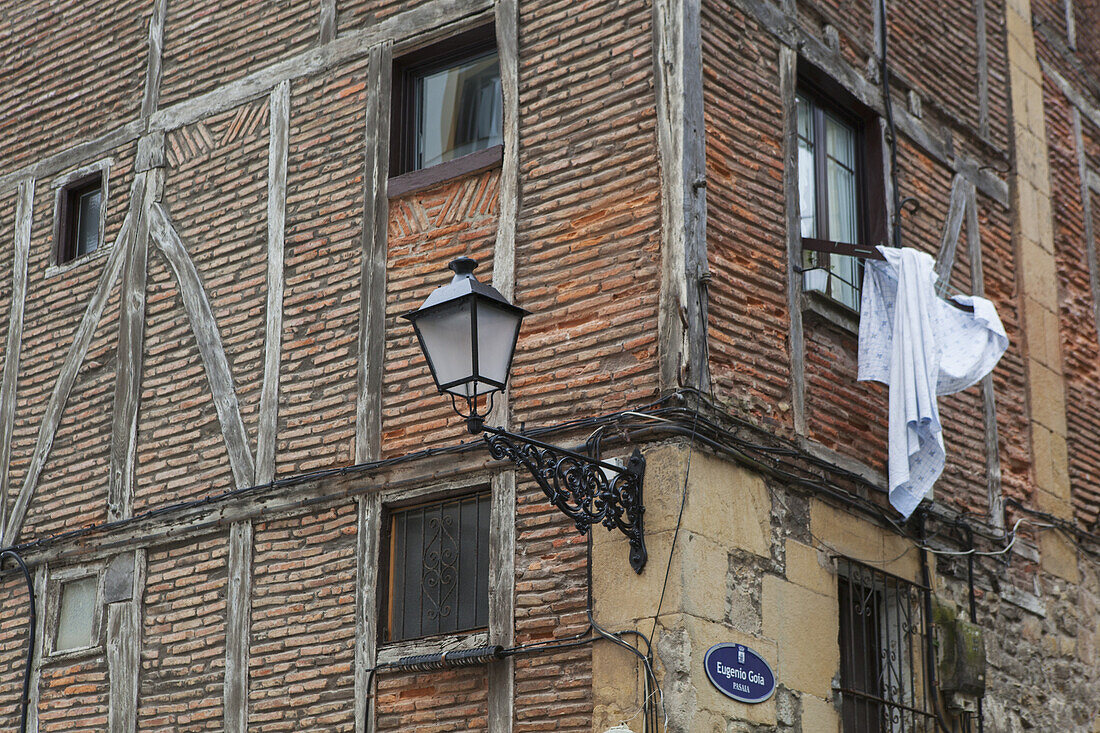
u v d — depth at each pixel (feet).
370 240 43.62
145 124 49.80
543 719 37.06
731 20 41.98
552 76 41.73
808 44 44.83
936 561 44.86
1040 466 50.34
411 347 42.04
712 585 36.60
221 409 44.91
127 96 50.75
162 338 46.96
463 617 39.52
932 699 42.91
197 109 48.65
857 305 45.37
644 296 38.50
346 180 44.73
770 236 41.47
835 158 46.11
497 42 42.98
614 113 40.37
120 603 45.06
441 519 40.70
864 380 41.93
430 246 42.57
